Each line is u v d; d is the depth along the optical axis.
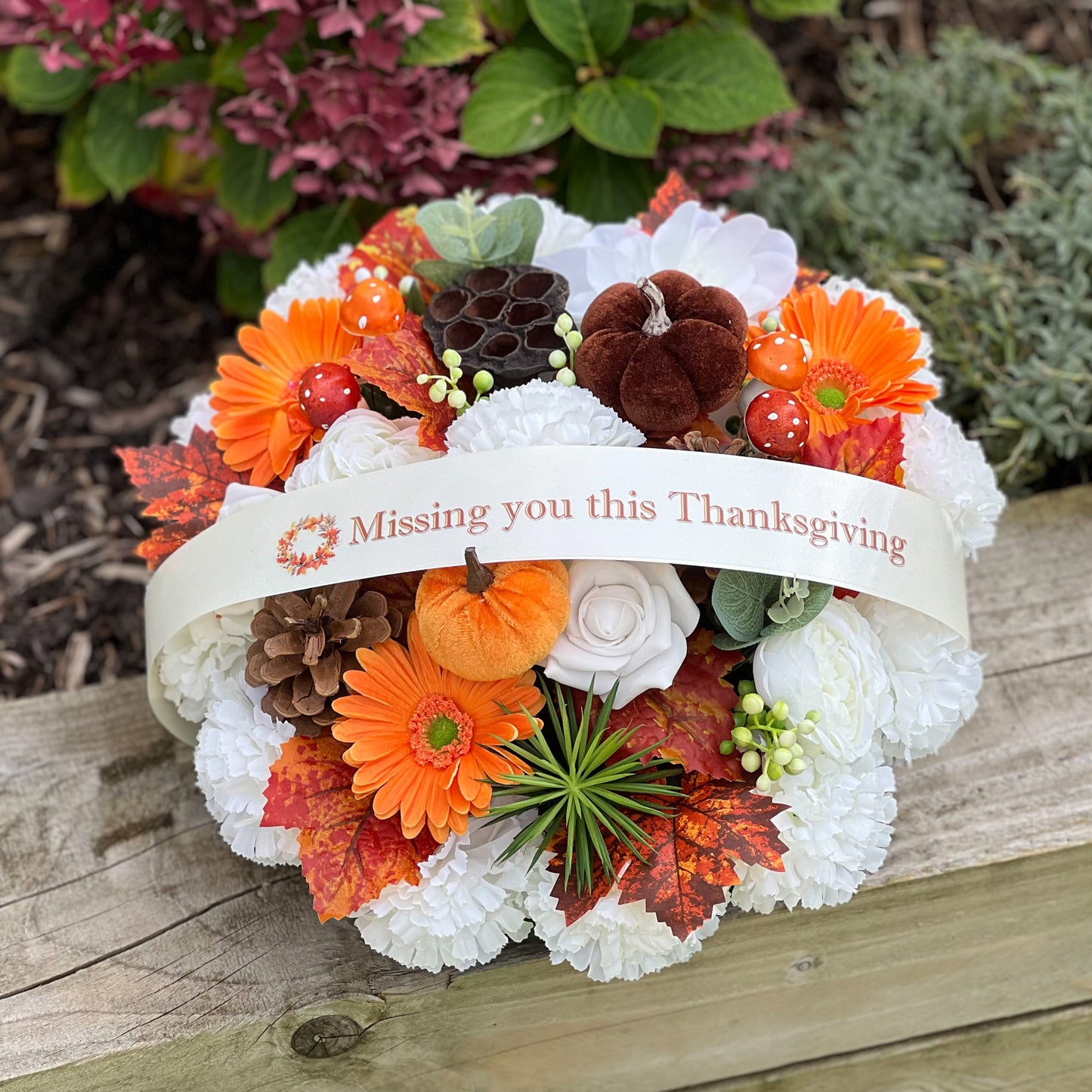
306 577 0.59
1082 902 0.72
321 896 0.58
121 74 0.90
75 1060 0.63
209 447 0.69
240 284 1.10
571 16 0.92
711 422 0.63
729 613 0.58
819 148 1.09
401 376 0.62
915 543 0.62
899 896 0.68
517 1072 0.70
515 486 0.58
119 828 0.72
